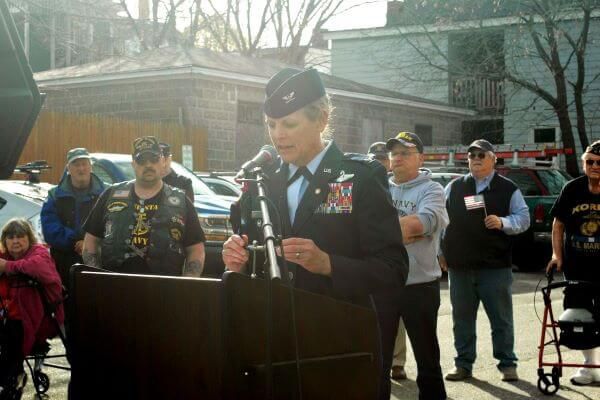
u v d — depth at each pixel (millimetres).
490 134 29672
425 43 29688
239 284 2707
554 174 17156
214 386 2742
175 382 2852
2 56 2928
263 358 2783
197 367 2789
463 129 29875
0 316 6262
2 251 6438
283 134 3318
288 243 3119
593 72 27875
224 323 2668
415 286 5785
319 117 3357
